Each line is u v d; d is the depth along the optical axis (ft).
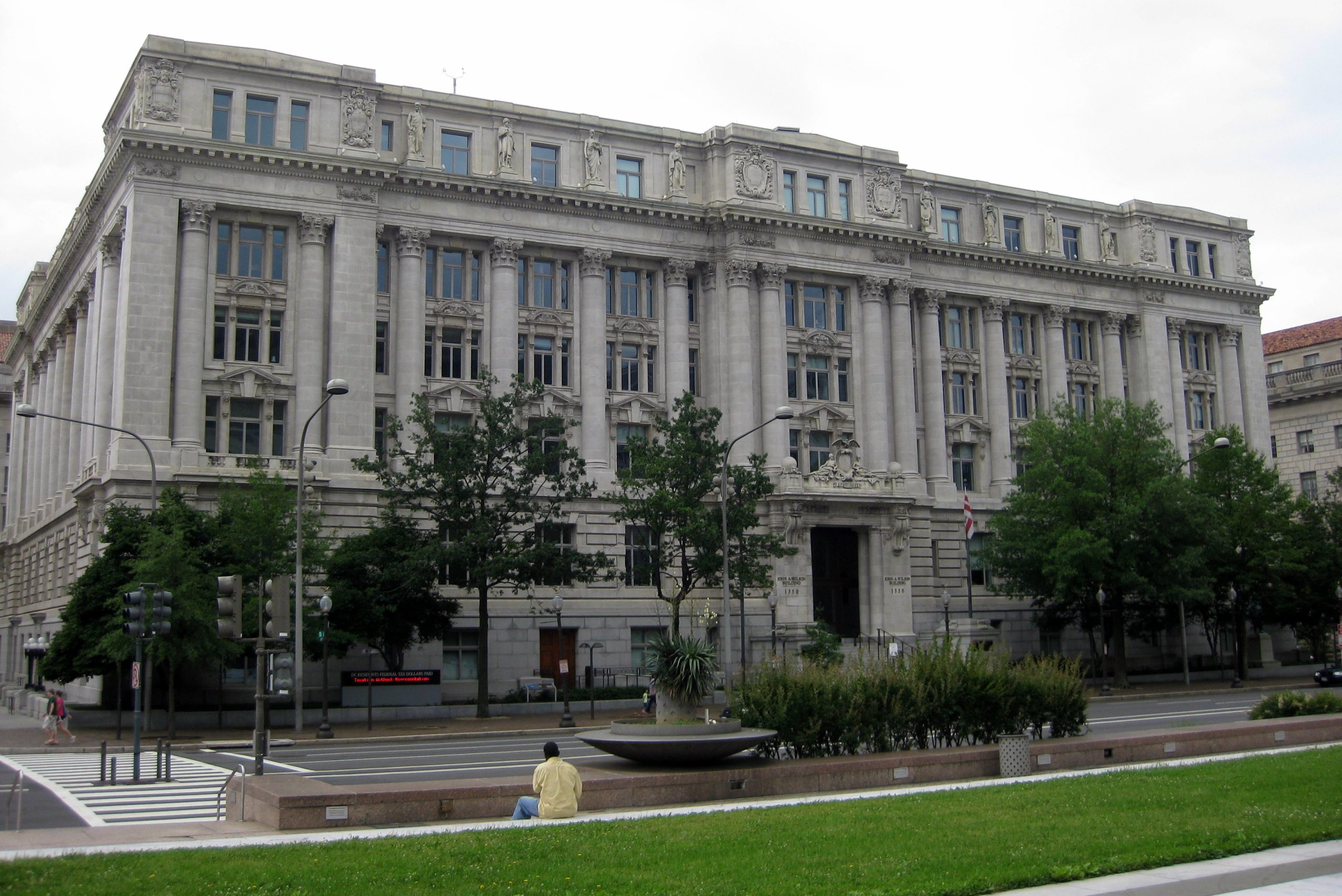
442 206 207.92
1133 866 50.34
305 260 194.90
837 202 239.71
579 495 183.83
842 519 222.48
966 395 258.57
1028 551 223.71
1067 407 235.20
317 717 170.50
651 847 53.16
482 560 170.30
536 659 202.28
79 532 207.21
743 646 173.88
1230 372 291.58
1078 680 98.84
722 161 231.09
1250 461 245.86
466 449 173.58
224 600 86.63
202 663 163.12
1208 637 261.65
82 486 194.70
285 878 47.24
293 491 177.78
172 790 95.09
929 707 91.15
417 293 204.44
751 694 88.07
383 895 44.60
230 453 188.03
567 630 206.49
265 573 161.68
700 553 177.78
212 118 190.70
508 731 152.66
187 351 185.16
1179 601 221.87
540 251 217.77
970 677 93.97
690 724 81.46
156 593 110.11
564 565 174.50
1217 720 136.36
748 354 225.15
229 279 191.52
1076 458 221.05
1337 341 351.87
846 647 218.18
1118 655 224.74
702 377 229.25
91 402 214.69
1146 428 228.22
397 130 207.31
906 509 228.22
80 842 60.95
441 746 136.15
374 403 199.72
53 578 235.40
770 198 230.68
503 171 212.02
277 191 193.26
